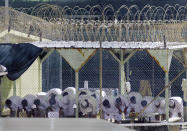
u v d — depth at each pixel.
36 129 17.25
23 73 62.50
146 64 100.19
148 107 59.66
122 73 69.88
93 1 120.38
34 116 60.81
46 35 70.75
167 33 65.00
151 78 99.31
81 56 57.09
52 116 59.41
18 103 60.59
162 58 57.59
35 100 60.69
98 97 61.78
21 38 66.75
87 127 17.83
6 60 57.50
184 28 67.31
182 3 112.19
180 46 60.66
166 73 57.75
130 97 59.72
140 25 63.09
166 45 60.44
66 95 61.12
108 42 60.91
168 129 58.28
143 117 59.78
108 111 59.72
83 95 59.97
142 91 65.81
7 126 17.81
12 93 65.31
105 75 108.69
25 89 70.00
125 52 70.62
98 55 109.00
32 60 57.81
